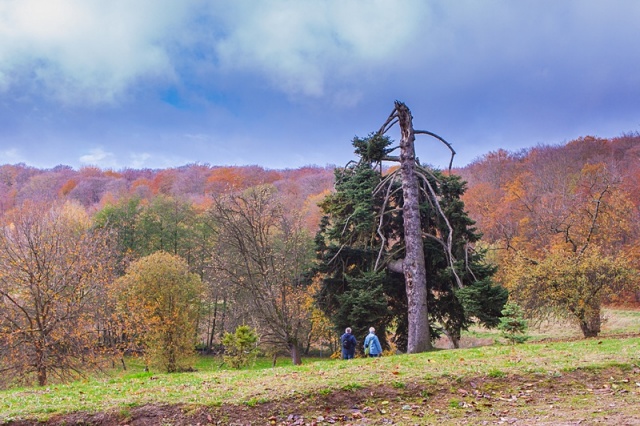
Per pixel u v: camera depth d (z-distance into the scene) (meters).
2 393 12.62
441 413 9.49
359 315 23.14
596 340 17.06
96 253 28.92
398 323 26.92
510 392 10.44
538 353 13.84
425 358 14.35
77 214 51.88
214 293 40.00
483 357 13.80
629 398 9.59
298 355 30.75
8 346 22.66
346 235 26.92
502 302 21.88
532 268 25.08
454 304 25.55
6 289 23.33
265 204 33.38
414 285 23.17
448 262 24.84
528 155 78.56
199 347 51.03
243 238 31.70
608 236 43.19
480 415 9.23
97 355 24.80
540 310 25.38
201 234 51.25
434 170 27.98
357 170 27.67
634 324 33.78
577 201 47.81
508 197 58.34
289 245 35.66
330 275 27.45
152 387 11.88
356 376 11.48
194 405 9.97
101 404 10.23
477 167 80.38
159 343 37.31
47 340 22.97
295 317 33.16
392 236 28.20
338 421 9.41
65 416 9.79
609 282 23.58
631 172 57.19
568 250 32.47
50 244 24.88
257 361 44.16
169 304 38.09
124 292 36.84
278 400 10.15
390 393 10.51
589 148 71.56
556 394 10.19
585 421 8.23
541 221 46.59
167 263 39.22
